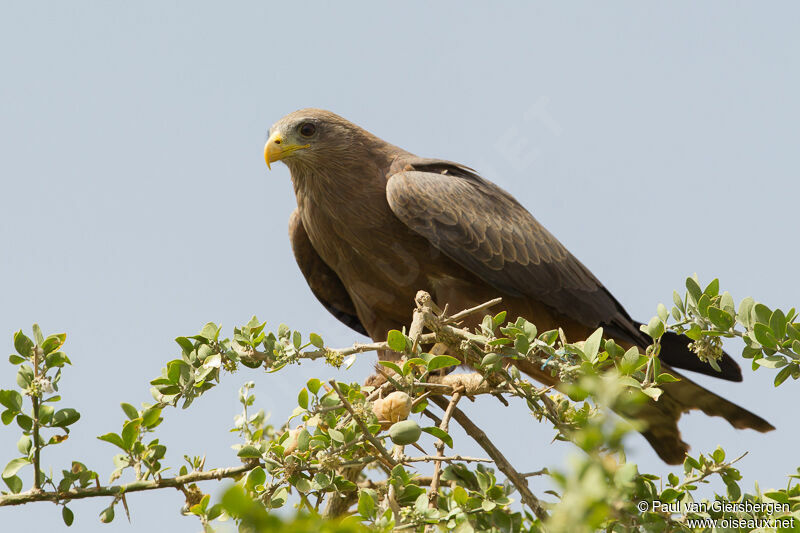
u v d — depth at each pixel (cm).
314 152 1181
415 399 766
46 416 724
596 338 705
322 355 761
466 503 663
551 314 1223
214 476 726
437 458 707
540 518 684
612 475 455
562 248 1222
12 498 711
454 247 1139
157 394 785
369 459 702
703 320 772
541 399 722
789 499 681
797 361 723
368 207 1187
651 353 743
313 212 1219
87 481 726
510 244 1165
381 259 1201
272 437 887
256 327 793
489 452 735
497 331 1188
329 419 702
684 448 1142
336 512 775
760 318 743
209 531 659
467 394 805
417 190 1144
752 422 1102
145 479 741
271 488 697
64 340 727
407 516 633
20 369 720
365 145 1205
